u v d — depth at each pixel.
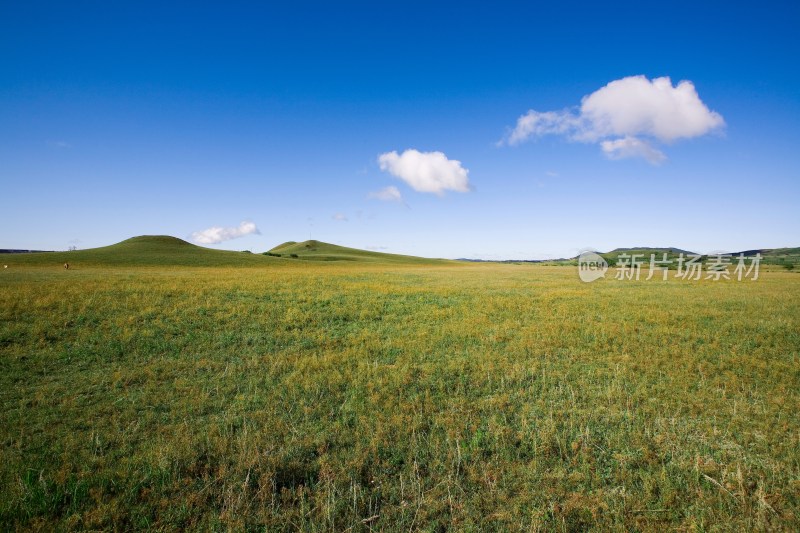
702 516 5.30
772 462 6.51
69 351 12.59
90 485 5.89
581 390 9.77
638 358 12.28
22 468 6.24
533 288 32.19
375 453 6.87
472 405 8.98
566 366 11.66
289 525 5.27
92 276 35.47
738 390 9.62
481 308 21.58
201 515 5.45
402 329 16.83
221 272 49.22
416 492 5.86
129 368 11.37
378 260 152.00
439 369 11.48
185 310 18.41
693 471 6.29
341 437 7.43
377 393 9.58
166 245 113.62
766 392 9.52
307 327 16.91
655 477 6.13
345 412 8.59
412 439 7.25
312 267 82.94
